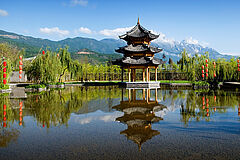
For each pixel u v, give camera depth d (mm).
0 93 16656
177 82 30172
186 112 8570
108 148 4523
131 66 24156
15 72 34781
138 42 25328
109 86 25625
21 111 8852
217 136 5359
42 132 5754
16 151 4355
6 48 44969
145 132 5746
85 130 5961
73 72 29000
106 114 8266
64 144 4777
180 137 5285
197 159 3943
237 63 25594
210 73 24281
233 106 9914
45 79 21344
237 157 4023
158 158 3980
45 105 10484
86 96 14531
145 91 18312
